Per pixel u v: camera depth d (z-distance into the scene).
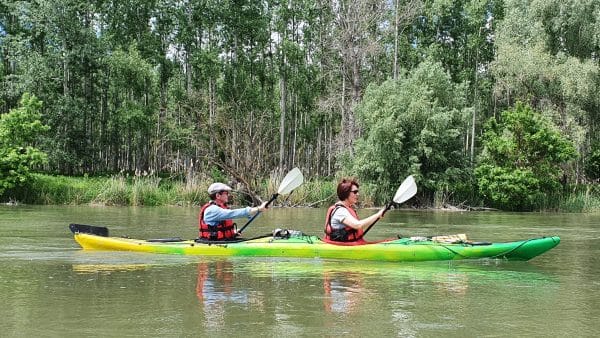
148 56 40.69
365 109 29.94
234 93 40.22
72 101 37.12
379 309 5.28
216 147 33.56
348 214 8.27
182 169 37.03
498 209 29.61
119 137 44.31
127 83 36.81
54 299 5.58
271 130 37.34
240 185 28.00
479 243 8.41
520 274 7.31
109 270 7.23
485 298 5.84
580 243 11.42
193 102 35.38
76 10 38.34
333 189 26.86
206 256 8.31
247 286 6.25
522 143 29.62
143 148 41.00
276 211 22.58
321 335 4.43
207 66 39.22
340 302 5.53
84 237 8.89
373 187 28.47
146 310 5.15
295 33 45.97
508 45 34.31
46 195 24.62
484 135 32.28
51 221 14.88
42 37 42.69
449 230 14.25
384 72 45.09
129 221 15.34
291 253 8.17
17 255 8.39
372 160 28.86
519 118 29.67
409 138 29.58
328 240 8.37
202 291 5.97
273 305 5.37
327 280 6.64
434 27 46.84
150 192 24.75
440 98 31.19
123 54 36.75
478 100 45.91
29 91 36.53
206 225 8.72
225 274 6.96
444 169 30.11
